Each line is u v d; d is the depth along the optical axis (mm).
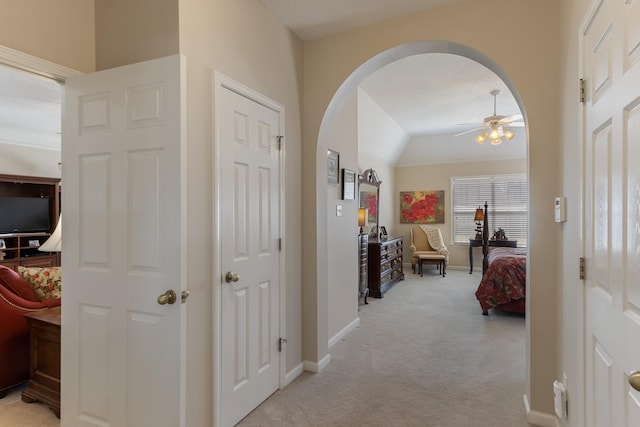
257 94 2262
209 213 1886
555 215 1997
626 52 1076
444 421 2104
